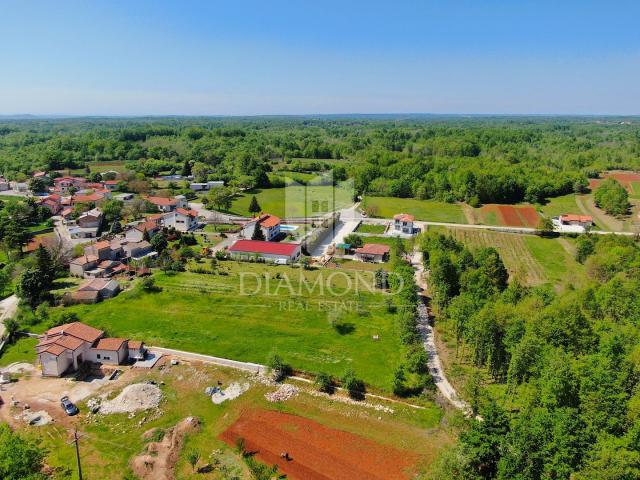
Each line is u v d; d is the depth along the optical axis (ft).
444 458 133.90
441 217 464.24
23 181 592.19
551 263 336.90
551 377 147.84
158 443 152.46
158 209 477.36
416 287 263.29
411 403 175.52
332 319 228.63
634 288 223.51
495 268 267.39
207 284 276.82
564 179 532.73
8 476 127.54
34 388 182.39
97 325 228.84
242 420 165.78
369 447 153.17
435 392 179.63
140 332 223.51
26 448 135.44
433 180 559.38
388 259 332.19
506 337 178.70
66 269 309.83
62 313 232.53
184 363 199.72
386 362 199.21
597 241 342.23
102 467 143.02
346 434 159.12
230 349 209.67
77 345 196.65
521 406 153.48
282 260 321.11
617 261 282.97
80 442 153.89
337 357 203.00
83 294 254.47
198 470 141.69
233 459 146.92
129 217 449.89
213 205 488.85
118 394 179.22
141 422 164.04
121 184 560.61
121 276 296.92
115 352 198.29
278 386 185.78
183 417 167.43
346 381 180.65
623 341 172.24
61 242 347.56
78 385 185.37
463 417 158.51
